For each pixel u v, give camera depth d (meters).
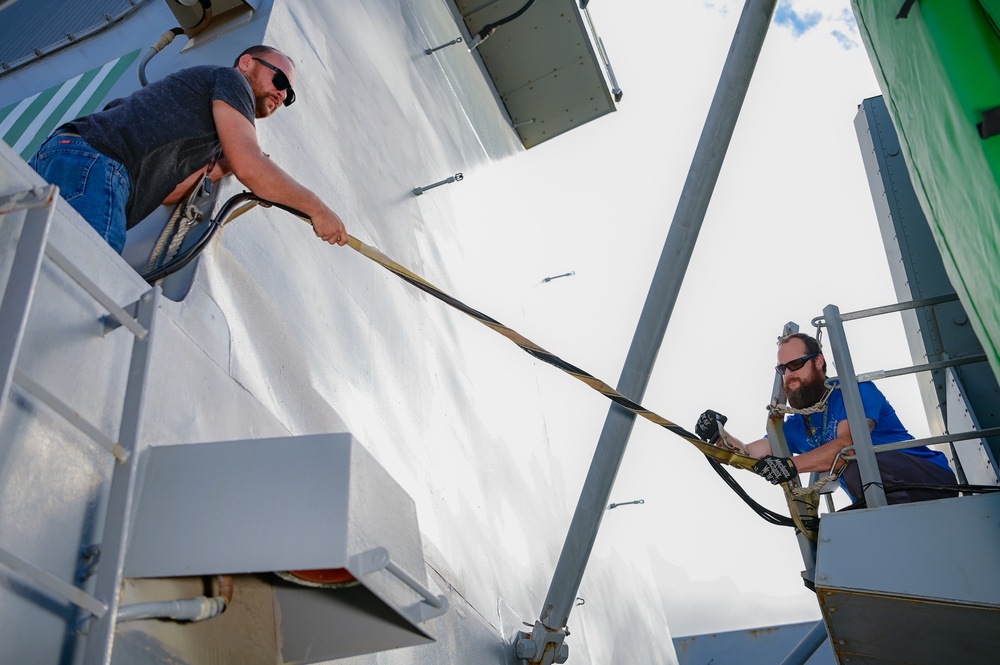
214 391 2.89
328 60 5.84
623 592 9.57
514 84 11.91
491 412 6.89
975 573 3.52
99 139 2.96
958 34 2.92
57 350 2.22
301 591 2.62
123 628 2.17
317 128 5.09
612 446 4.53
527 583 5.98
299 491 2.21
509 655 4.86
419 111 7.89
